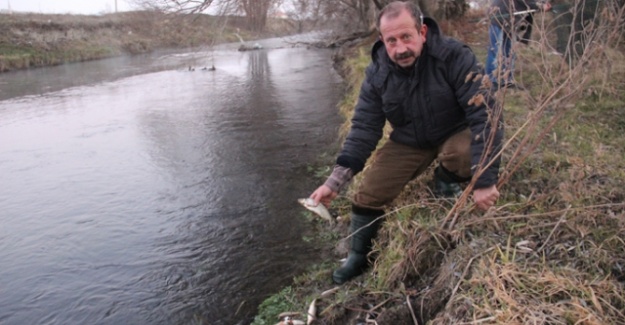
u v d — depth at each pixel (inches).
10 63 887.7
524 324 82.8
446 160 124.6
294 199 212.8
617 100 203.9
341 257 158.9
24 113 454.9
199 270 161.8
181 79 665.0
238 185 235.3
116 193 236.2
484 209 114.3
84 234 194.1
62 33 1105.4
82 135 357.7
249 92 513.7
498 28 195.6
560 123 183.8
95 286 157.6
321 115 372.5
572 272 95.5
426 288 111.5
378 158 132.1
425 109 119.4
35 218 212.5
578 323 81.5
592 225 111.2
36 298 153.3
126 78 699.4
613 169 142.0
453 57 113.9
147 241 184.9
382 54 119.6
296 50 1051.3
